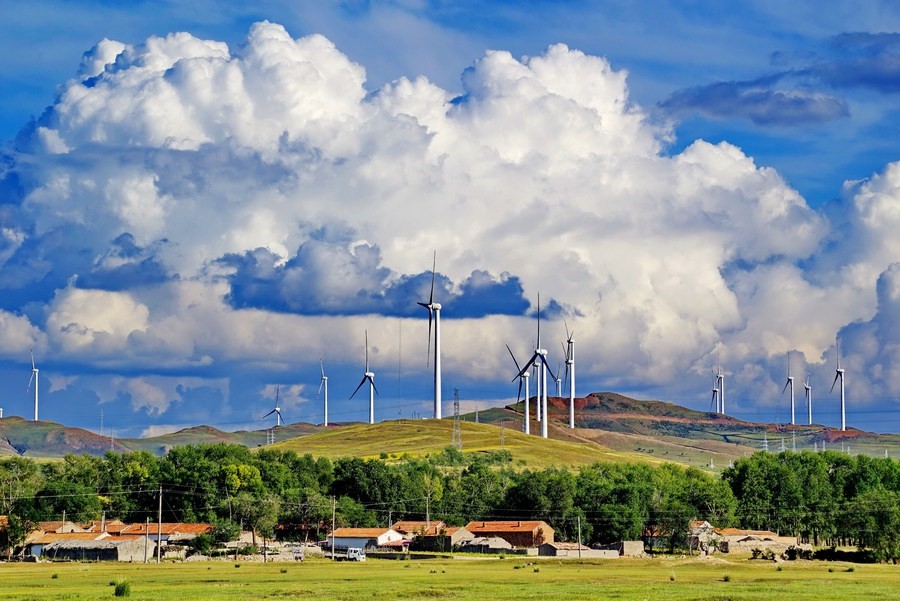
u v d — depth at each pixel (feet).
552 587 559.38
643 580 619.26
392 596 499.92
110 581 597.52
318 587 554.46
